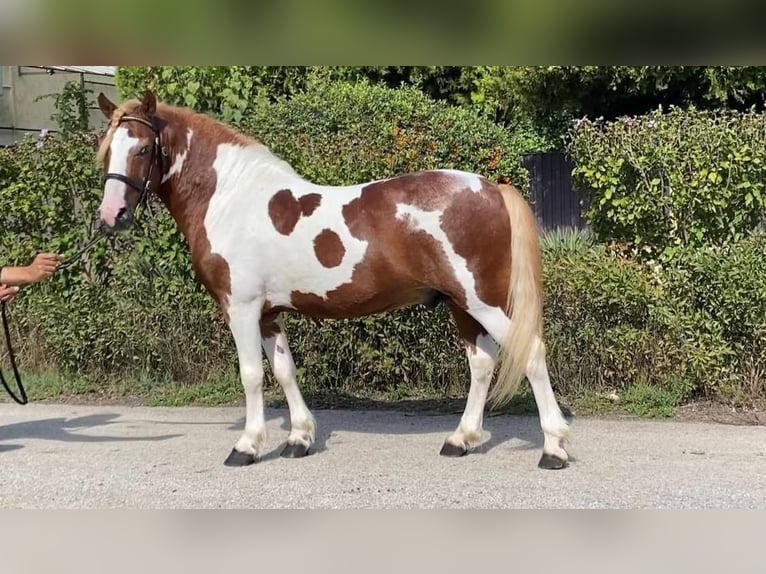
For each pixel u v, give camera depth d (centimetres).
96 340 655
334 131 652
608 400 572
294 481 409
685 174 593
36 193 677
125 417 575
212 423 554
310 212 425
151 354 654
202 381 652
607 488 390
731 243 588
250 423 446
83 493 395
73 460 456
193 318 641
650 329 575
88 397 641
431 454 460
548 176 1169
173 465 443
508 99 1170
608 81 1045
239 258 430
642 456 449
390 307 440
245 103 720
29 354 686
